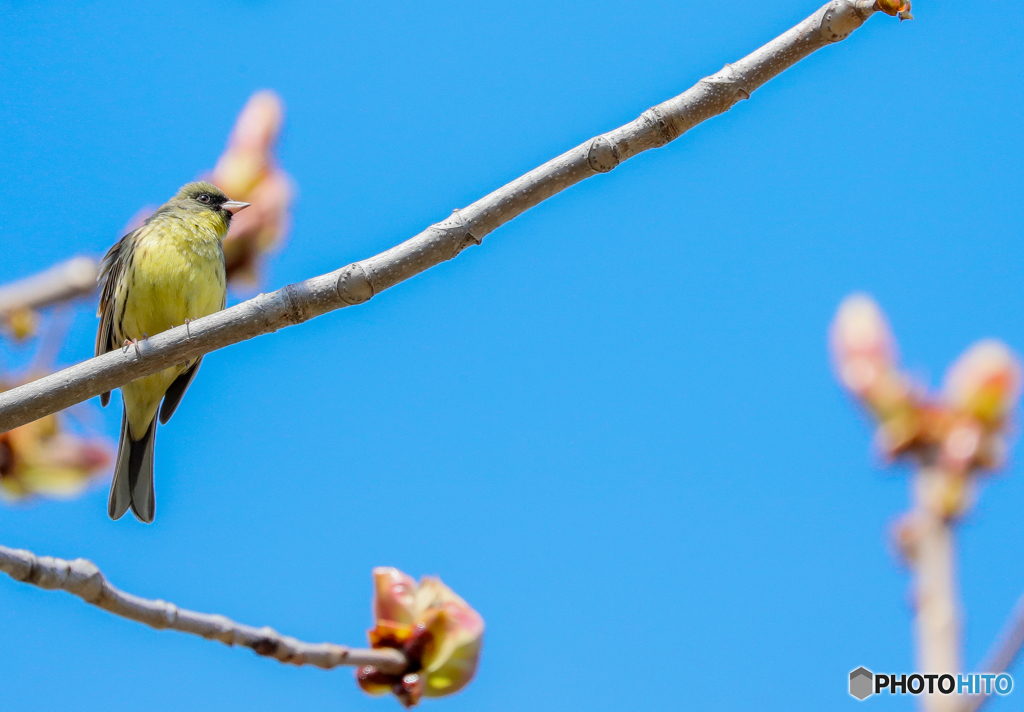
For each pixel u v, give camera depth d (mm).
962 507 3965
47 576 5312
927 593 3852
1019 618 3748
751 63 7621
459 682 5496
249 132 6250
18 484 6805
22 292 7371
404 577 5727
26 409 7496
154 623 5480
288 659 5484
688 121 7695
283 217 6215
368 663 5484
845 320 4336
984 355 4102
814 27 7559
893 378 4156
